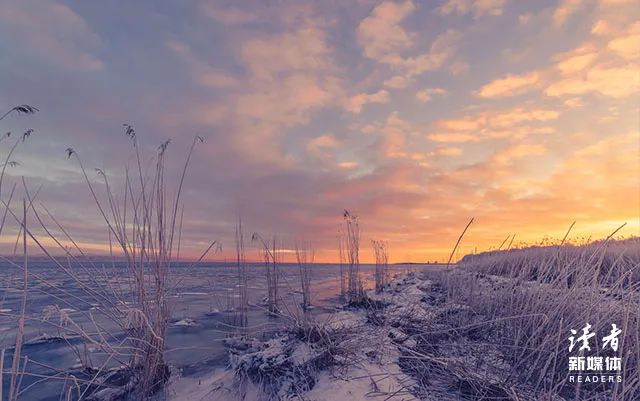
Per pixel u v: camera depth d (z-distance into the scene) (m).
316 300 10.25
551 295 4.45
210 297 10.55
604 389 3.40
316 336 4.60
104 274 4.46
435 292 9.10
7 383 5.11
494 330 4.89
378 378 3.87
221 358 5.94
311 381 3.89
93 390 4.64
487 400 3.46
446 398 3.49
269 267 8.83
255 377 4.12
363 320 5.71
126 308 4.46
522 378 3.84
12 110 3.40
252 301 9.85
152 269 4.75
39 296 8.43
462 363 3.90
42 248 3.92
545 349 3.87
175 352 6.43
